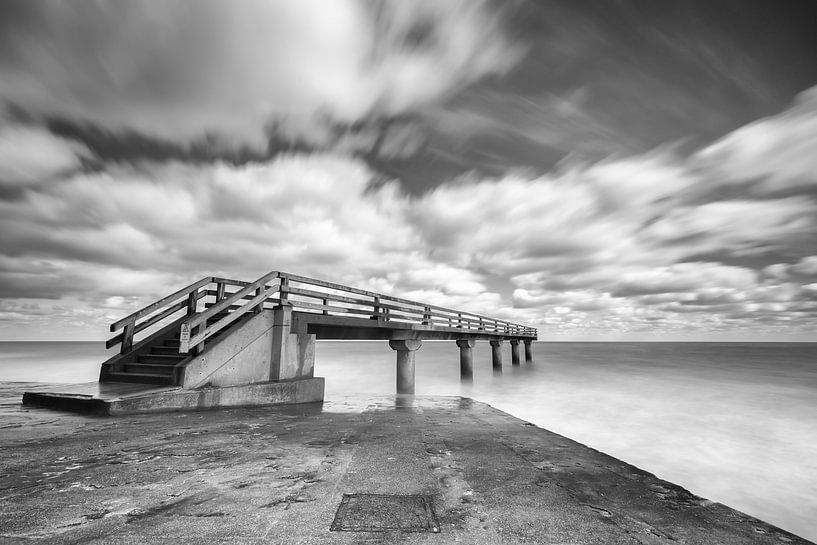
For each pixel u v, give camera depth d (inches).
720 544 94.4
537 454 179.8
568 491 130.0
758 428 536.4
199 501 113.6
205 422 236.8
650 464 372.8
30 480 129.7
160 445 178.5
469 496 123.3
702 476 343.6
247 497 117.3
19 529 93.7
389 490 126.3
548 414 608.7
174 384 285.0
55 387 298.5
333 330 467.5
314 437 204.4
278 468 148.0
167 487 125.0
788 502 291.6
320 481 133.7
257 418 259.4
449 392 836.0
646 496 126.6
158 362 327.0
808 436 490.9
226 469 145.6
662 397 812.0
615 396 810.8
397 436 212.4
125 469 143.1
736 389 961.5
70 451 165.0
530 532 97.9
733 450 423.5
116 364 321.7
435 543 90.0
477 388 910.4
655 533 99.6
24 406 265.4
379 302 543.8
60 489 122.0
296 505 111.6
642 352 3782.0
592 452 184.5
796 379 1218.6
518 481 139.6
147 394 257.8
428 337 764.6
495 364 1284.4
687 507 117.7
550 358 2524.6
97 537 90.0
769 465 372.5
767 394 872.9
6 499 113.2
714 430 520.7
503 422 267.3
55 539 88.9
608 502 120.6
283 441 193.5
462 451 183.0
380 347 5866.1
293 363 375.6
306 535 92.6
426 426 245.9
